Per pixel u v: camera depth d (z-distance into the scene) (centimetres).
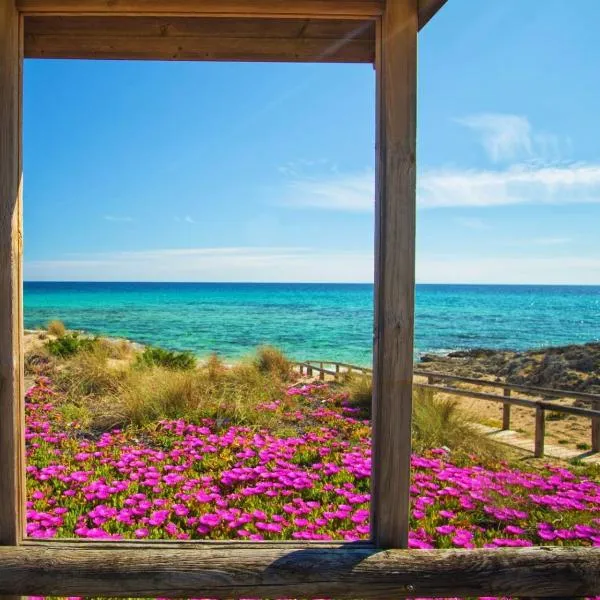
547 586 191
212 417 591
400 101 197
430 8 193
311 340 2638
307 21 240
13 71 194
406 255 196
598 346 1373
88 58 254
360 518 317
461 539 301
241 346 2392
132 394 604
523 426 772
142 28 243
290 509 334
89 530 300
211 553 192
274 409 629
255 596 187
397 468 197
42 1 198
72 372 777
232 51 255
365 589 189
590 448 626
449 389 686
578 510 361
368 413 647
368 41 254
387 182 196
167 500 350
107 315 3688
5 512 192
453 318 3925
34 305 4484
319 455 466
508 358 1698
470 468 441
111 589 185
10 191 192
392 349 196
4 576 183
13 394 192
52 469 392
